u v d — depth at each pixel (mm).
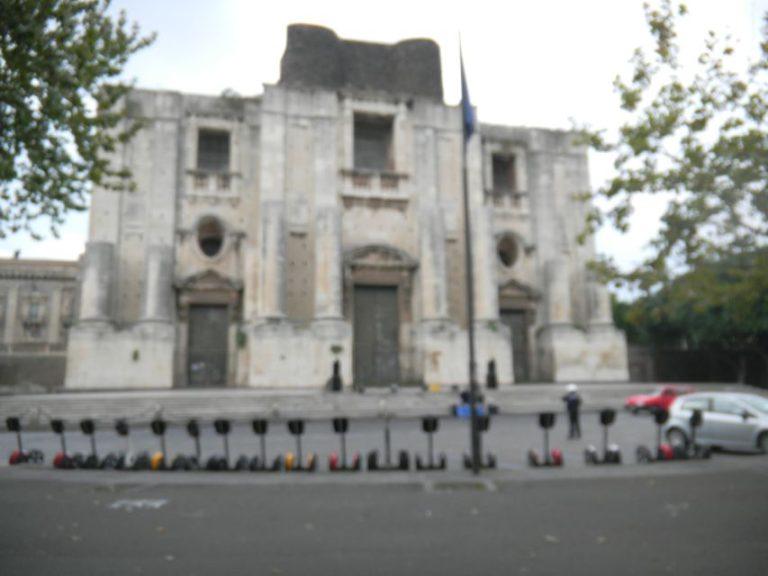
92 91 10219
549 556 6492
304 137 38438
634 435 20281
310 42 42688
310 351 34125
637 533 7484
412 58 44812
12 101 8461
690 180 11555
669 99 11953
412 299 38906
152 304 34500
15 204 10438
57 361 43188
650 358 48156
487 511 8828
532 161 44688
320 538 7312
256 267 37125
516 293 42281
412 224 39688
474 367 12656
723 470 12375
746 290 10922
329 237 36375
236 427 23859
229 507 9195
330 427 23516
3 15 7977
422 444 17969
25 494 10344
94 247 34531
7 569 6102
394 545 6980
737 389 32562
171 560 6414
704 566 6082
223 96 38875
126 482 11258
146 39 10547
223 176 37969
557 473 12039
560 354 40625
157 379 33375
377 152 41906
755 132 11133
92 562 6344
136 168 36812
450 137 41531
